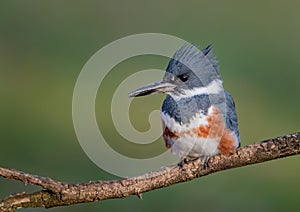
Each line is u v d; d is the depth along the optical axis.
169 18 19.91
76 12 19.86
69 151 13.55
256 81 17.38
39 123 14.59
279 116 15.85
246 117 15.66
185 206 12.13
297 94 17.05
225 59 18.22
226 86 16.81
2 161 12.93
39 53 17.80
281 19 20.23
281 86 17.23
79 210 11.62
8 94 15.68
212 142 8.07
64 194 6.70
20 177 6.55
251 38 19.41
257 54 18.66
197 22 19.91
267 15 20.50
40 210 11.24
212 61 8.64
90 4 20.25
